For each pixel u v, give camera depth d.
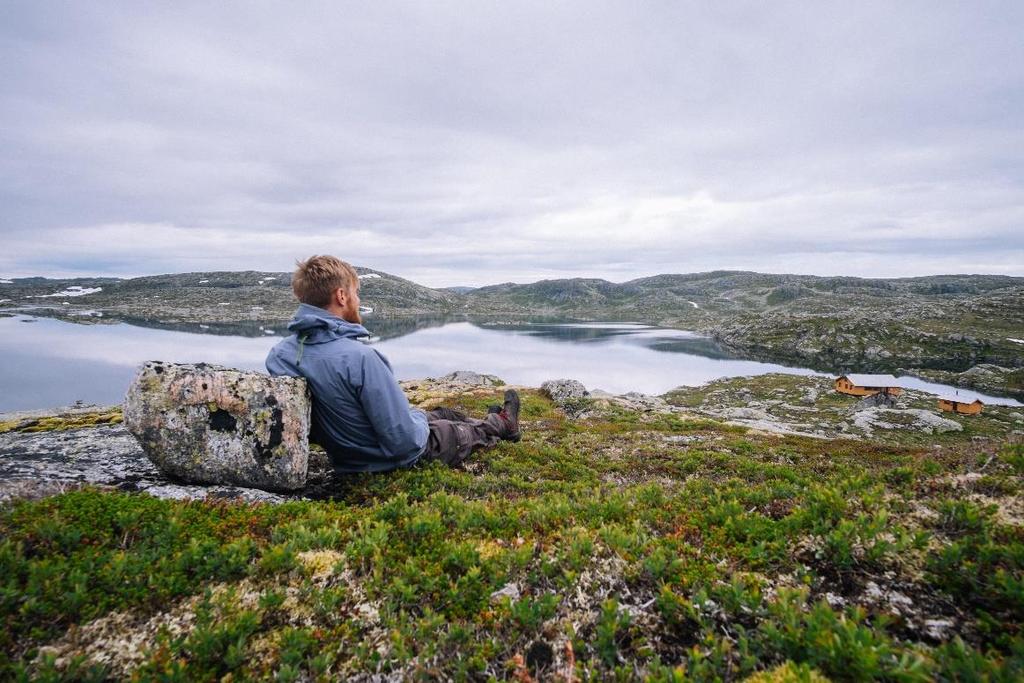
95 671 2.84
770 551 4.22
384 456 6.93
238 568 4.02
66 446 8.52
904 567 3.86
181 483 6.61
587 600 3.73
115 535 4.34
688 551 4.29
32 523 4.16
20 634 3.13
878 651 2.65
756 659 2.85
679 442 15.83
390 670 3.13
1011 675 2.42
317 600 3.69
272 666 3.08
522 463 9.87
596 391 48.62
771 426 26.20
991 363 177.25
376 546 4.36
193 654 3.05
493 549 4.51
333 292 6.65
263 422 6.48
